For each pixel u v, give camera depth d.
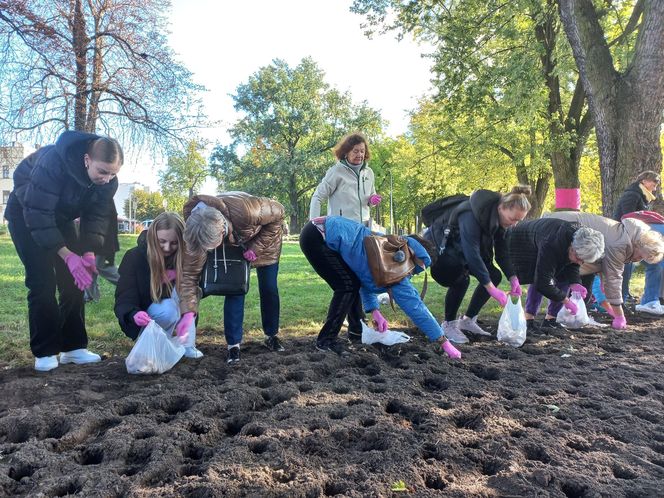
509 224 4.75
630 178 10.30
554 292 5.18
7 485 2.32
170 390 3.61
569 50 15.05
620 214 7.44
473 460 2.60
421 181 25.56
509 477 2.39
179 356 4.07
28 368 4.14
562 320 5.84
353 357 4.47
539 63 15.95
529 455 2.70
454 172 24.17
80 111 15.33
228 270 4.05
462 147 19.97
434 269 5.10
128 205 82.44
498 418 3.11
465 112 17.59
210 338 5.32
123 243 18.05
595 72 10.73
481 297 5.47
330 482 2.37
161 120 16.16
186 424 2.97
